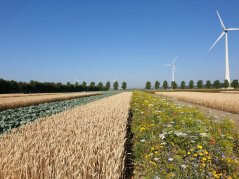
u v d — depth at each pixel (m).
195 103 32.44
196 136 7.84
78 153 4.83
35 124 8.78
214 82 141.12
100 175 4.27
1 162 4.33
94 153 5.08
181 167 5.91
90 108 15.32
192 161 6.33
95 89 114.50
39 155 4.67
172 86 135.88
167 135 8.17
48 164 4.27
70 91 87.44
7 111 20.61
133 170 6.57
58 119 10.01
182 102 35.84
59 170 3.98
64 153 4.73
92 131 7.15
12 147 5.37
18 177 3.95
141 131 9.24
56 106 25.06
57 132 6.93
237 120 16.84
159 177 5.47
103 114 11.68
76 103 30.08
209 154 6.72
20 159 4.59
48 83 73.50
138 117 13.12
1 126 12.27
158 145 7.52
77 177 3.86
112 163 4.39
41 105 26.34
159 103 18.86
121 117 10.63
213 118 14.45
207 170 5.84
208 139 7.80
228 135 9.05
